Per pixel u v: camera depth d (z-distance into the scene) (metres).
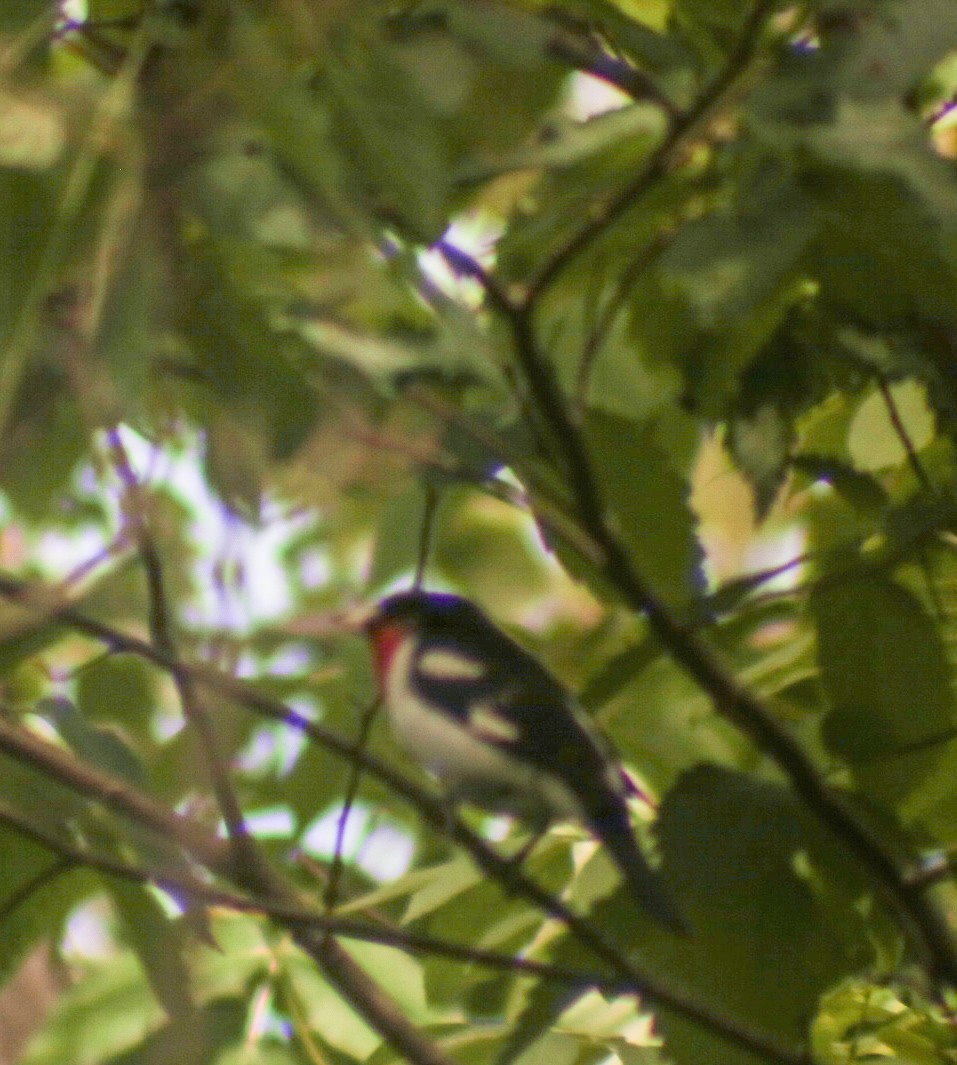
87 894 6.43
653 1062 6.43
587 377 5.62
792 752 5.79
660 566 6.18
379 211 4.05
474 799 8.58
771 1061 5.68
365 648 8.96
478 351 4.25
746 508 9.23
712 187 5.03
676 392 5.84
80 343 2.99
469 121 4.97
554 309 6.13
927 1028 7.11
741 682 6.59
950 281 4.50
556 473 5.96
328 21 3.21
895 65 4.01
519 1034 6.19
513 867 6.49
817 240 4.63
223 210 3.45
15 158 2.94
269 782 7.87
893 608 6.04
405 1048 6.46
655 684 6.84
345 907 6.60
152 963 5.84
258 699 6.54
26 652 5.92
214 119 3.06
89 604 5.83
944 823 6.52
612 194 5.01
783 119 3.98
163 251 3.12
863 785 6.18
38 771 6.12
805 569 7.35
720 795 5.68
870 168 3.92
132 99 3.03
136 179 2.98
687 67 5.05
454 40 4.01
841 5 4.35
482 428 5.32
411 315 4.19
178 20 3.18
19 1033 6.10
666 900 5.70
